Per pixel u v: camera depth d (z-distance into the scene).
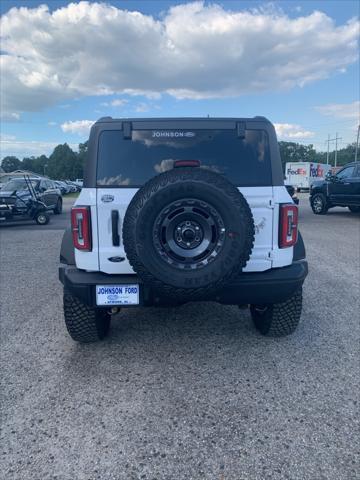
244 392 2.99
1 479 2.19
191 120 3.33
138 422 2.66
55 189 18.44
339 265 6.91
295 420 2.65
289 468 2.24
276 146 3.34
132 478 2.19
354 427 2.58
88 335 3.68
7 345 3.83
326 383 3.10
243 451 2.38
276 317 3.65
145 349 3.71
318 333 4.03
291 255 3.31
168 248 2.86
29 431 2.58
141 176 3.26
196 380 3.16
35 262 7.54
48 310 4.81
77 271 3.26
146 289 3.13
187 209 2.83
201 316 4.53
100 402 2.88
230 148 3.33
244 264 2.90
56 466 2.28
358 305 4.84
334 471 2.21
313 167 42.66
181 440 2.48
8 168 151.38
